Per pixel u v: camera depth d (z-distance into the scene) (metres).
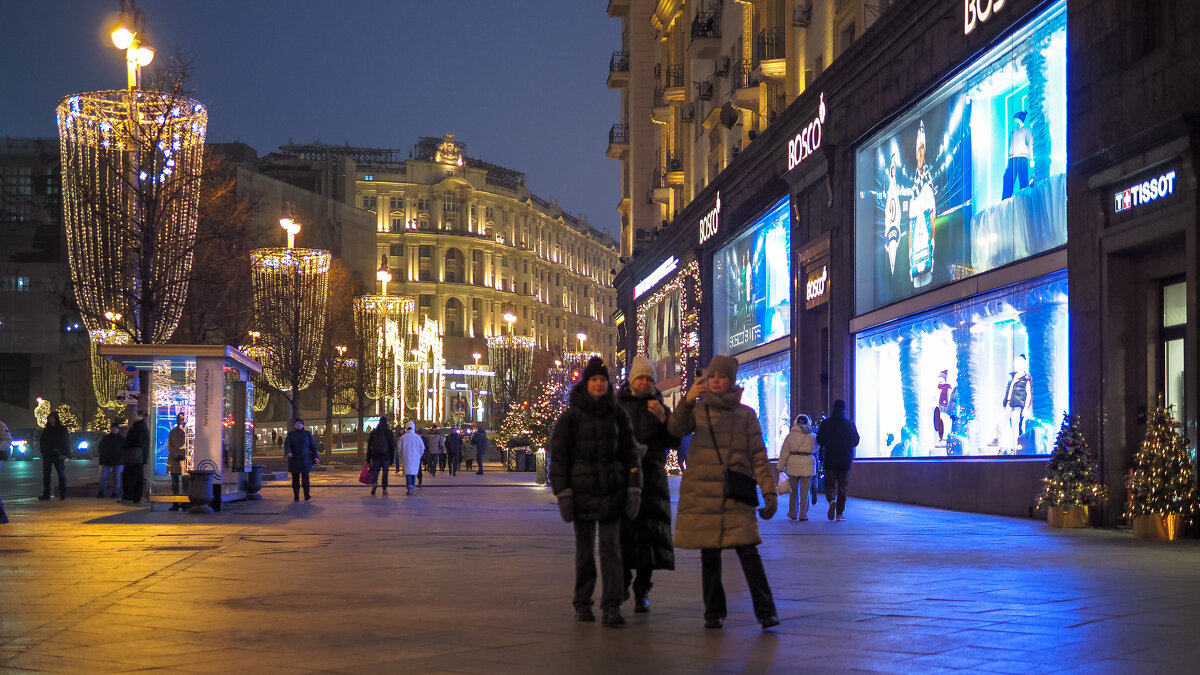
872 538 15.55
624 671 6.09
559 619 8.05
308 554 13.27
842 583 10.14
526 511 22.56
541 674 6.00
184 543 14.83
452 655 6.58
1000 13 21.42
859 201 28.91
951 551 13.47
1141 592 9.35
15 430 81.56
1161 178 16.95
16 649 6.79
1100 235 18.30
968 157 23.11
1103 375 18.16
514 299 172.25
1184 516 15.34
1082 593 9.30
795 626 7.66
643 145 60.62
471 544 14.71
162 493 23.19
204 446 22.66
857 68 28.27
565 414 7.95
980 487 22.00
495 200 171.25
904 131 26.23
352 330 63.44
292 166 117.25
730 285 41.44
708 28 45.97
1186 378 16.33
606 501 7.80
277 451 81.69
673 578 10.68
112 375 56.84
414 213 164.25
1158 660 6.31
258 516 20.80
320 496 29.47
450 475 47.03
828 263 30.27
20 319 93.44
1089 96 18.75
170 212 28.34
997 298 21.94
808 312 32.59
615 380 63.66
